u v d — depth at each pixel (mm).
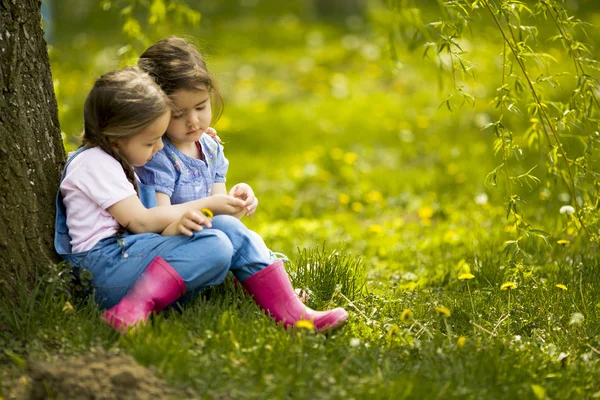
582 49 4043
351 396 2846
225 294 3752
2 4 3377
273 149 9375
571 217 4453
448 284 4605
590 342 3535
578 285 4242
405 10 3830
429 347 3248
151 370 2881
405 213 6977
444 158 8484
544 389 2863
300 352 3088
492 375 3037
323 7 17469
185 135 3746
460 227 6117
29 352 3068
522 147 8078
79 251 3484
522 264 4645
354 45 14648
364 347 3275
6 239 3354
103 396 2697
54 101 3666
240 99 11797
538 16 4145
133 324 3219
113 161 3486
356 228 6410
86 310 3332
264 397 2805
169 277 3385
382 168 8328
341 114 10664
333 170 8258
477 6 3889
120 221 3486
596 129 4188
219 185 4121
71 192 3486
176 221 3529
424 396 2838
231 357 3057
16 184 3395
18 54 3426
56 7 18797
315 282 4113
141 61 3713
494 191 6984
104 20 18297
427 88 11844
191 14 5320
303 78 12914
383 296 4160
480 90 10773
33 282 3416
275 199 7477
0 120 3365
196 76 3646
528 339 3580
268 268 3584
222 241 3461
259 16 18406
